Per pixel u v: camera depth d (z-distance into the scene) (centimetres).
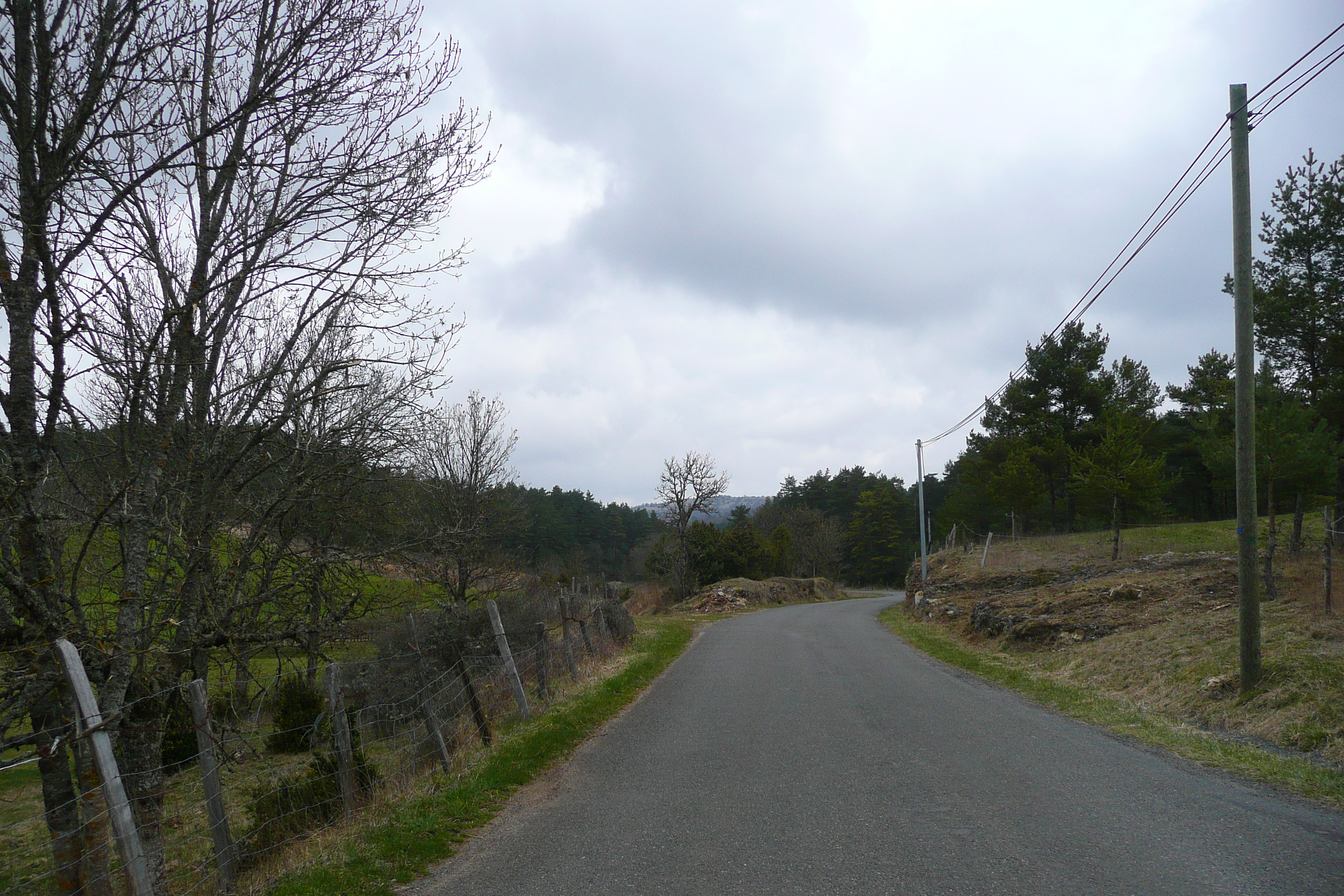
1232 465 2298
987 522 5388
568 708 1112
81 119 566
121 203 621
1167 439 4181
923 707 1085
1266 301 2123
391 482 841
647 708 1162
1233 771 696
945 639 2023
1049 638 1559
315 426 744
